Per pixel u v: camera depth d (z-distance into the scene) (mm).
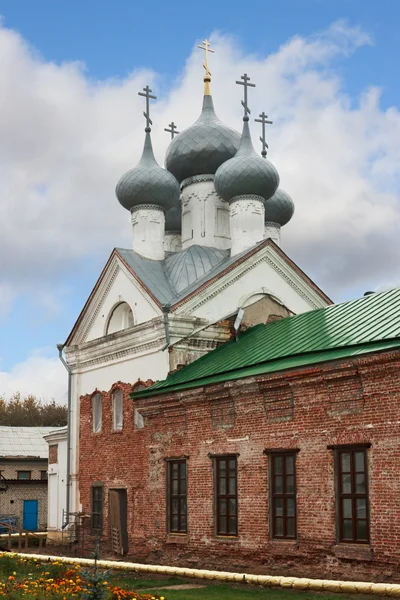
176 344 30406
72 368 36812
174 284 33750
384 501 19266
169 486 26734
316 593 18594
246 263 32969
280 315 33062
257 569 22562
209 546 24469
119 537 31172
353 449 20391
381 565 19141
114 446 33062
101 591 13500
